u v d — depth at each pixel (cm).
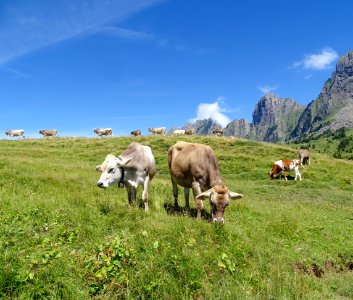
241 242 535
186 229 530
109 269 394
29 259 397
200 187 706
